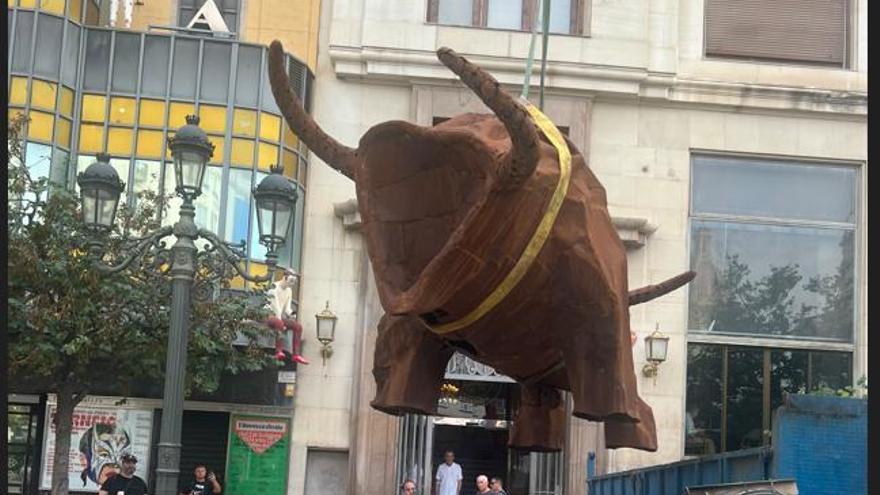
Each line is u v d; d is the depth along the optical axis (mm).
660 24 21703
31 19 19797
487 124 4043
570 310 3906
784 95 21578
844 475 7418
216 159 20203
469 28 21297
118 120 20188
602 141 21469
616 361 3945
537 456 20531
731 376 21219
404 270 3896
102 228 11148
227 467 20047
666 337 20656
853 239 21625
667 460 20406
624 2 21578
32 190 15578
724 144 21609
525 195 3664
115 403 19328
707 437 20953
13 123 16406
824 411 7504
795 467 7441
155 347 15453
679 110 21688
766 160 21766
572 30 21672
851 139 21734
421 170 3816
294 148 20750
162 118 20250
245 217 20109
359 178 3902
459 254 3619
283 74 4168
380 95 21203
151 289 15055
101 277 14711
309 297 20625
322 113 21078
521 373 4344
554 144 3953
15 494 19531
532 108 4148
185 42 20500
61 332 15078
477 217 3586
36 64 19719
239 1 21266
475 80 3443
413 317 3959
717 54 21875
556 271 3832
